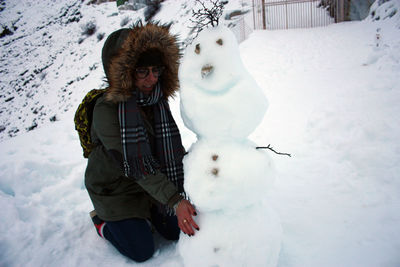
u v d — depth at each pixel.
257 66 6.95
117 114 1.40
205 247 1.18
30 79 18.50
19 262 1.67
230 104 1.05
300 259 1.35
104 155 1.53
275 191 2.00
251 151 1.14
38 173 2.77
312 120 3.13
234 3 13.26
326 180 2.05
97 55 17.00
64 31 21.47
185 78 1.11
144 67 1.34
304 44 8.36
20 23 25.20
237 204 1.11
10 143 4.51
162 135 1.49
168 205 1.30
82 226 1.96
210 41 1.06
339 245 1.41
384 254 1.31
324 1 11.70
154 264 1.51
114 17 19.30
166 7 16.23
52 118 14.05
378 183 1.90
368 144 2.39
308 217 1.67
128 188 1.58
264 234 1.17
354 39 7.78
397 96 3.29
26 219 2.14
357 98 3.58
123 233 1.50
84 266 1.57
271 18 11.71
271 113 3.81
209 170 1.10
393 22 7.76
